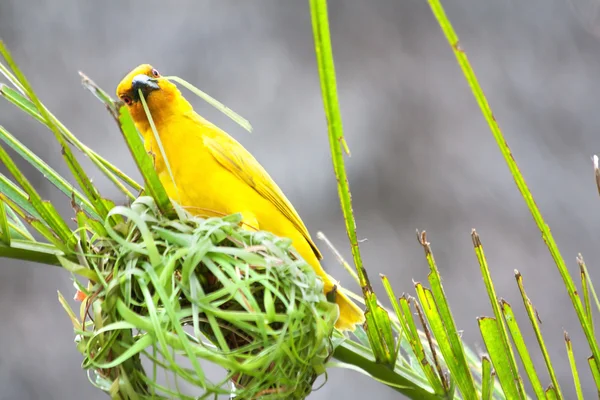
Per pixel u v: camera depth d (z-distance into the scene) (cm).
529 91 1456
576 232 1391
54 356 1313
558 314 1362
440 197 1410
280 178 1394
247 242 390
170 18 1427
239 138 1398
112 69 1412
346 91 1443
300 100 1422
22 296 1327
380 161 1420
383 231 1395
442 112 1445
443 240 1398
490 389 391
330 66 313
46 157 1337
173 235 379
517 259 1386
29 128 1339
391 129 1431
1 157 370
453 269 1385
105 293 372
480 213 1405
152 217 384
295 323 377
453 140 1434
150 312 358
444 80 1457
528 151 1430
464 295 1376
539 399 384
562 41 1471
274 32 1438
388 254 1380
